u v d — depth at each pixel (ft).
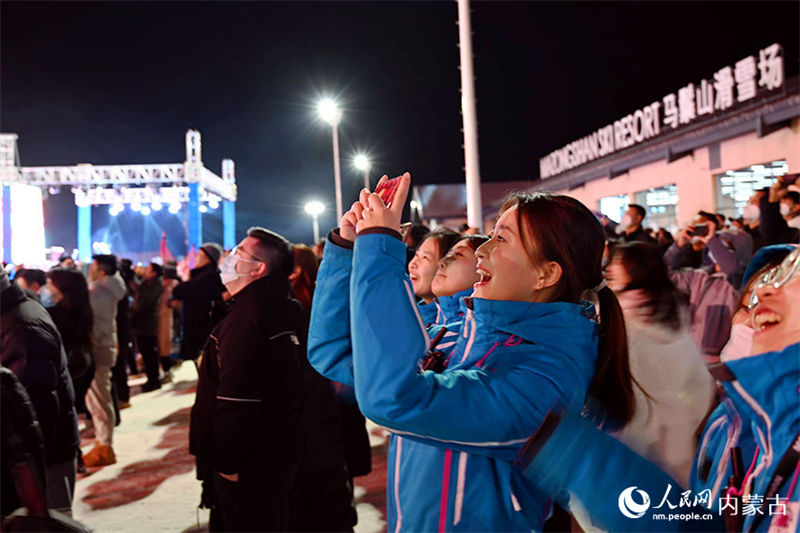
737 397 4.79
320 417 11.50
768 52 36.42
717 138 41.50
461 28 25.49
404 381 3.96
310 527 11.36
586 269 4.61
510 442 4.14
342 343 5.05
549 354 4.35
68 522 6.97
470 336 4.86
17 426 7.02
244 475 9.67
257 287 10.00
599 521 4.38
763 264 5.70
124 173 75.46
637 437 4.53
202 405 10.07
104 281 20.52
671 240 23.95
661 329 7.75
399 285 4.17
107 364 20.06
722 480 5.09
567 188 66.80
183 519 15.19
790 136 36.01
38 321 10.76
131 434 23.54
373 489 16.70
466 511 4.37
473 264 6.52
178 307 40.27
